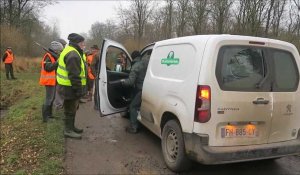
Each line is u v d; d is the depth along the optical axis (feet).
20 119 27.43
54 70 24.26
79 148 20.11
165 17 120.88
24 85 54.39
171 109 16.62
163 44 19.11
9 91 49.62
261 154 15.33
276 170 17.70
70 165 17.40
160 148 20.48
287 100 16.14
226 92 14.66
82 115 29.14
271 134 15.93
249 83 15.20
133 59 22.80
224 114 14.67
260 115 15.39
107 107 22.15
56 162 17.12
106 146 20.62
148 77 20.27
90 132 23.61
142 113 21.54
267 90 15.57
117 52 26.37
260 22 67.56
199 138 14.53
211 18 98.27
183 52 16.55
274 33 65.46
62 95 20.59
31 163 17.62
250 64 15.37
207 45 14.79
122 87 23.48
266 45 15.80
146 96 20.35
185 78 15.76
